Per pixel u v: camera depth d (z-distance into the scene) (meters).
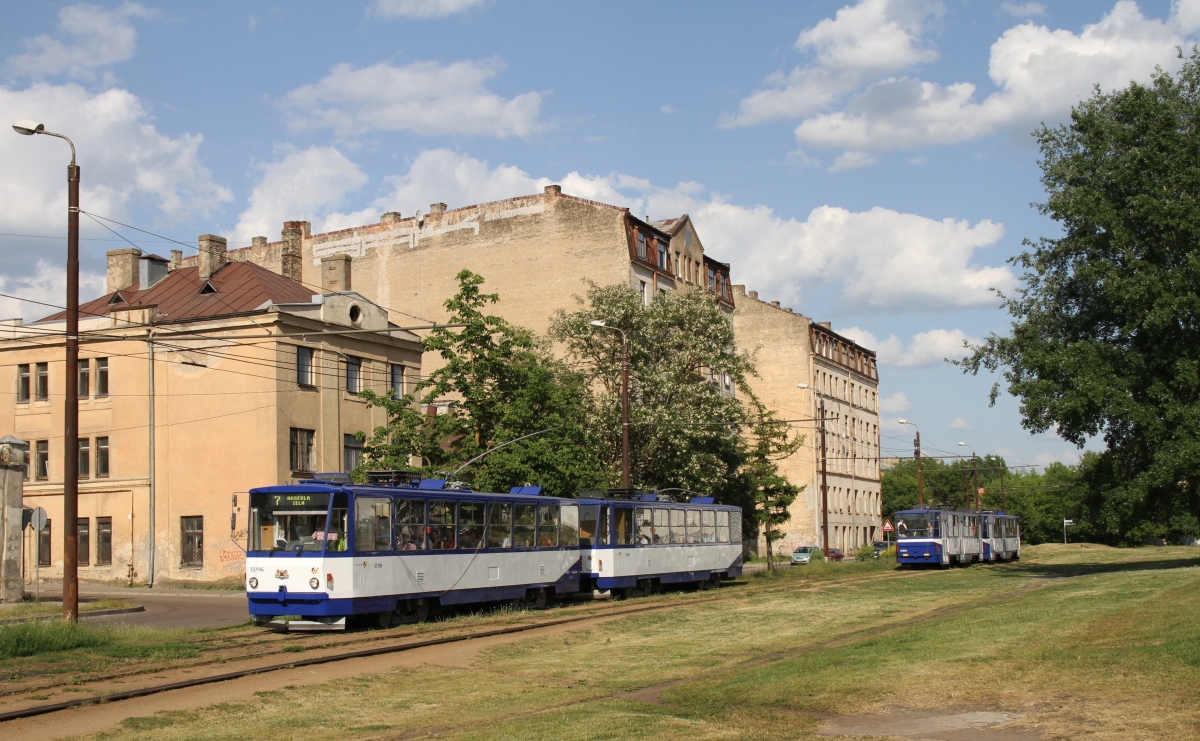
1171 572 34.94
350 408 45.53
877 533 100.06
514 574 28.22
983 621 20.73
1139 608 20.69
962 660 15.10
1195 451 36.62
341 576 22.50
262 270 49.28
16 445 33.25
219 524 42.16
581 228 59.41
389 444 36.06
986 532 61.84
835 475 88.25
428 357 60.72
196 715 12.76
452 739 11.08
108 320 45.47
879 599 30.33
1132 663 13.49
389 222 64.00
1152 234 38.66
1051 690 12.44
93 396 45.75
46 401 47.00
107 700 13.66
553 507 30.31
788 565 59.66
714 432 44.19
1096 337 41.34
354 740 11.29
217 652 18.25
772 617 24.78
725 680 14.54
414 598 24.53
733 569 40.78
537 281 59.97
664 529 35.62
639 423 42.25
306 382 43.59
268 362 41.75
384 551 23.67
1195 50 41.28
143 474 44.03
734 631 21.89
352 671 16.47
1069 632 17.53
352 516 22.88
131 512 44.03
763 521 51.50
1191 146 38.25
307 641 20.17
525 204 60.84
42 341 47.16
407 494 24.62
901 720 11.53
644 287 61.50
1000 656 15.25
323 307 44.16
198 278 49.38
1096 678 12.80
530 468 35.34
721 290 76.25
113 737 11.55
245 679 15.52
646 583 34.50
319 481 24.25
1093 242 39.28
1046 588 32.09
